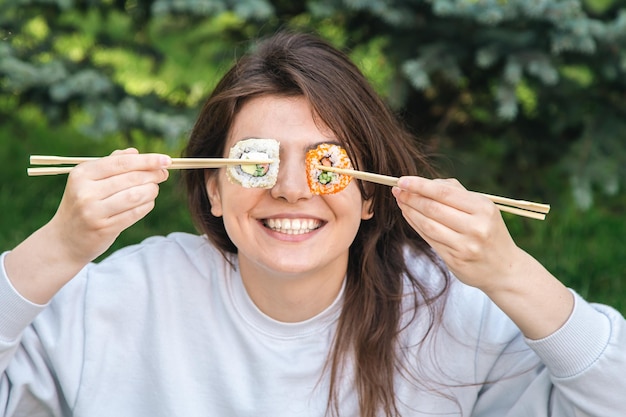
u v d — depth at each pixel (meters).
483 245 1.87
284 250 2.09
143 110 4.55
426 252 2.49
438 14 3.94
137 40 4.96
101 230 1.89
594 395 2.00
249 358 2.26
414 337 2.30
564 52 4.18
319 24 4.64
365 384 2.23
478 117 4.80
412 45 4.32
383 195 2.32
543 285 1.97
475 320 2.31
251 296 2.28
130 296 2.33
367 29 4.49
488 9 3.87
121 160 1.89
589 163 4.35
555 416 2.15
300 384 2.25
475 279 1.93
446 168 4.61
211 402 2.27
